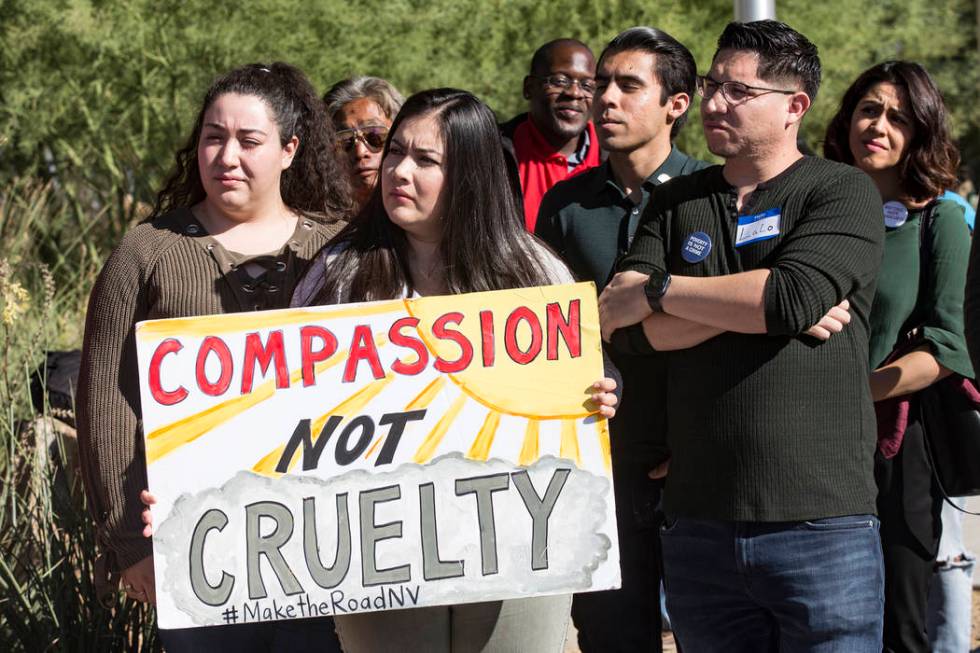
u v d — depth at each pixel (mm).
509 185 4312
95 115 13523
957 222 5305
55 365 7238
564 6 14477
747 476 4207
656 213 4637
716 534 4316
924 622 5281
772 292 4113
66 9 12789
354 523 3998
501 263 4215
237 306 4520
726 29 4492
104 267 4555
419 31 13414
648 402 5207
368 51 13305
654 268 4520
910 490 5180
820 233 4207
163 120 13391
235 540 3975
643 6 14562
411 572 3986
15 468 6461
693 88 5570
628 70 5406
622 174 5559
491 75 13852
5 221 11195
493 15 14172
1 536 6016
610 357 5234
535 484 4039
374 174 6863
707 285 4246
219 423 4004
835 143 5727
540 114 7781
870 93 5461
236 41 13023
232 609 3949
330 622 4520
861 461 4273
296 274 4641
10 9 13156
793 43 4355
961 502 5734
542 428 4055
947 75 22859
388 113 6930
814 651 4223
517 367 4074
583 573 4016
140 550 4355
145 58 13336
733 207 4430
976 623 7316
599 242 5473
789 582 4211
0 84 13617
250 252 4629
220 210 4652
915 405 5219
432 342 4074
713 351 4305
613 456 5277
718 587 4402
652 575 5324
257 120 4551
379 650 4113
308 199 4965
